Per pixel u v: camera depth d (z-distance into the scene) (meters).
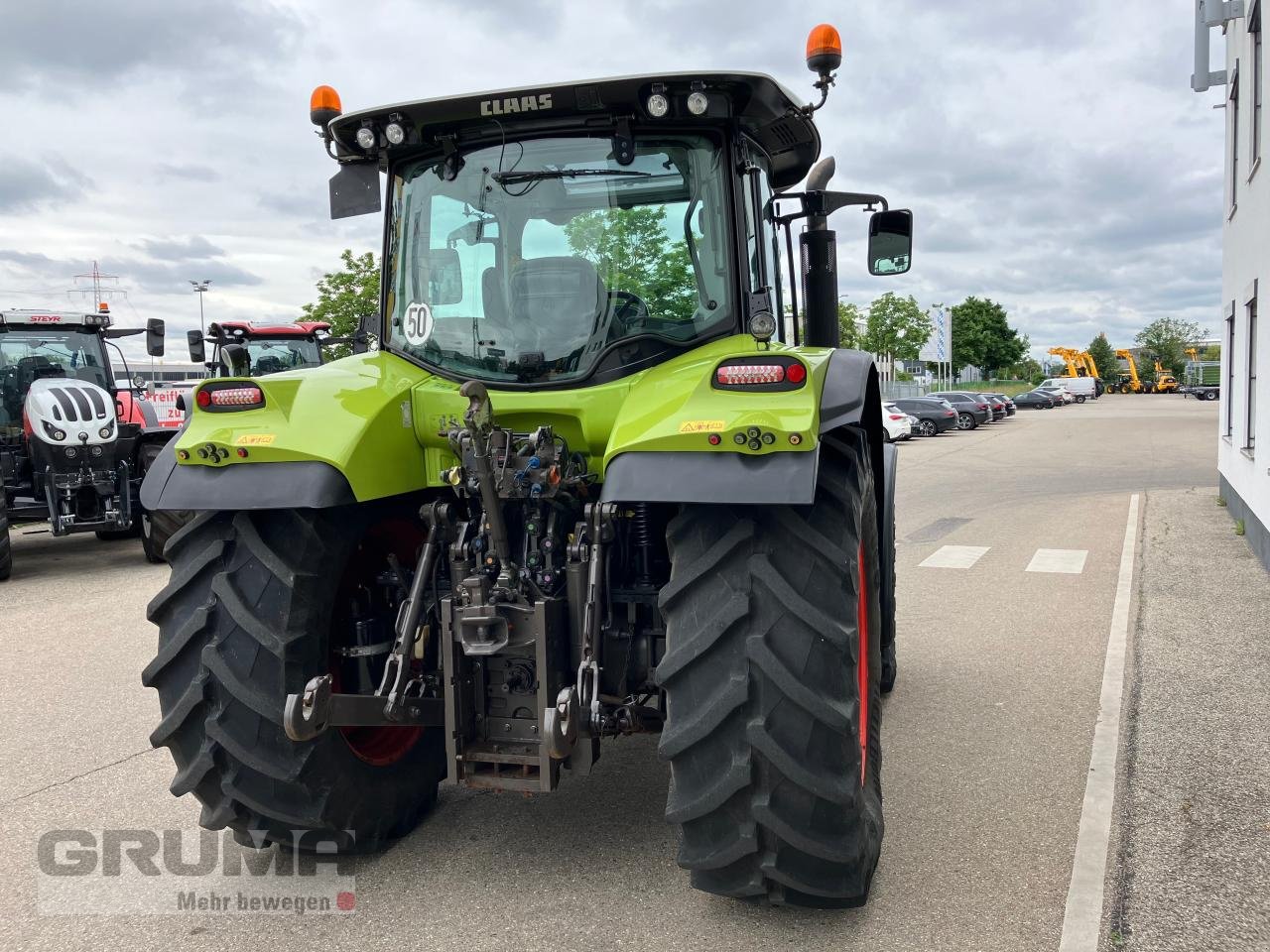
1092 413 47.84
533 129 3.15
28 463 10.31
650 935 2.77
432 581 3.06
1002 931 2.78
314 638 2.90
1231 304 11.69
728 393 2.51
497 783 2.89
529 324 3.12
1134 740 4.33
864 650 3.22
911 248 4.18
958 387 84.25
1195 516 11.56
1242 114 10.61
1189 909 2.89
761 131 3.40
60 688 5.65
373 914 2.92
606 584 2.92
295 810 2.93
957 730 4.54
